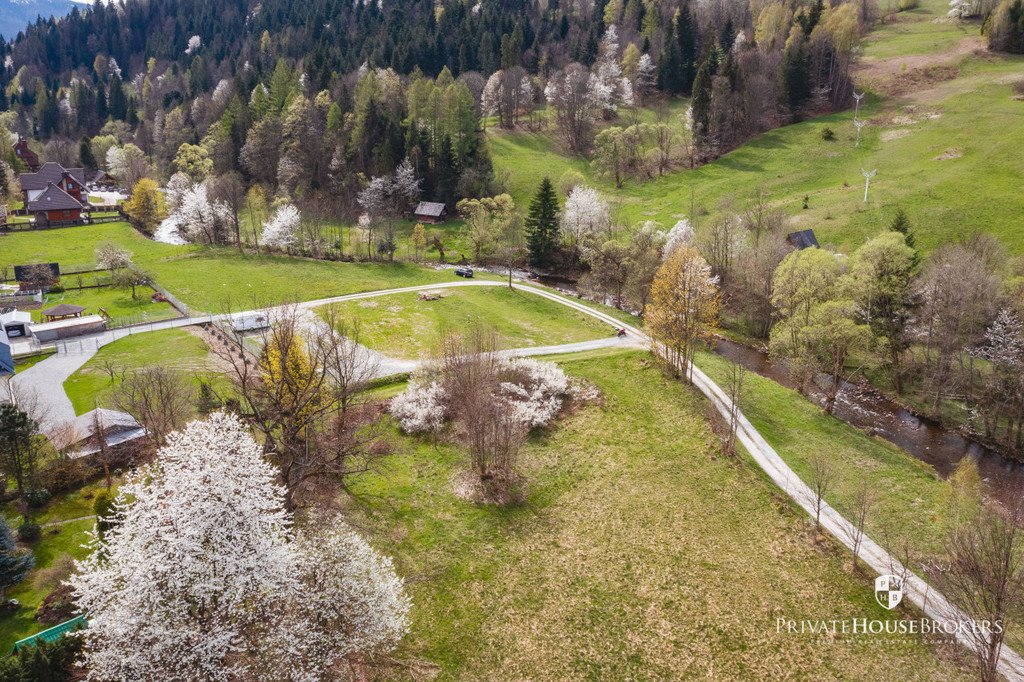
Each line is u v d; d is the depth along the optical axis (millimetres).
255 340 79000
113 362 71438
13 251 112250
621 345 81812
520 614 42031
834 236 103312
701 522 50688
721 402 67312
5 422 47594
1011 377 65125
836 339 69625
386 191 136125
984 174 109938
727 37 187750
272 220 118812
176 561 27531
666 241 104875
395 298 97500
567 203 121562
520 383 68688
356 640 31516
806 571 45375
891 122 141125
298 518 46531
